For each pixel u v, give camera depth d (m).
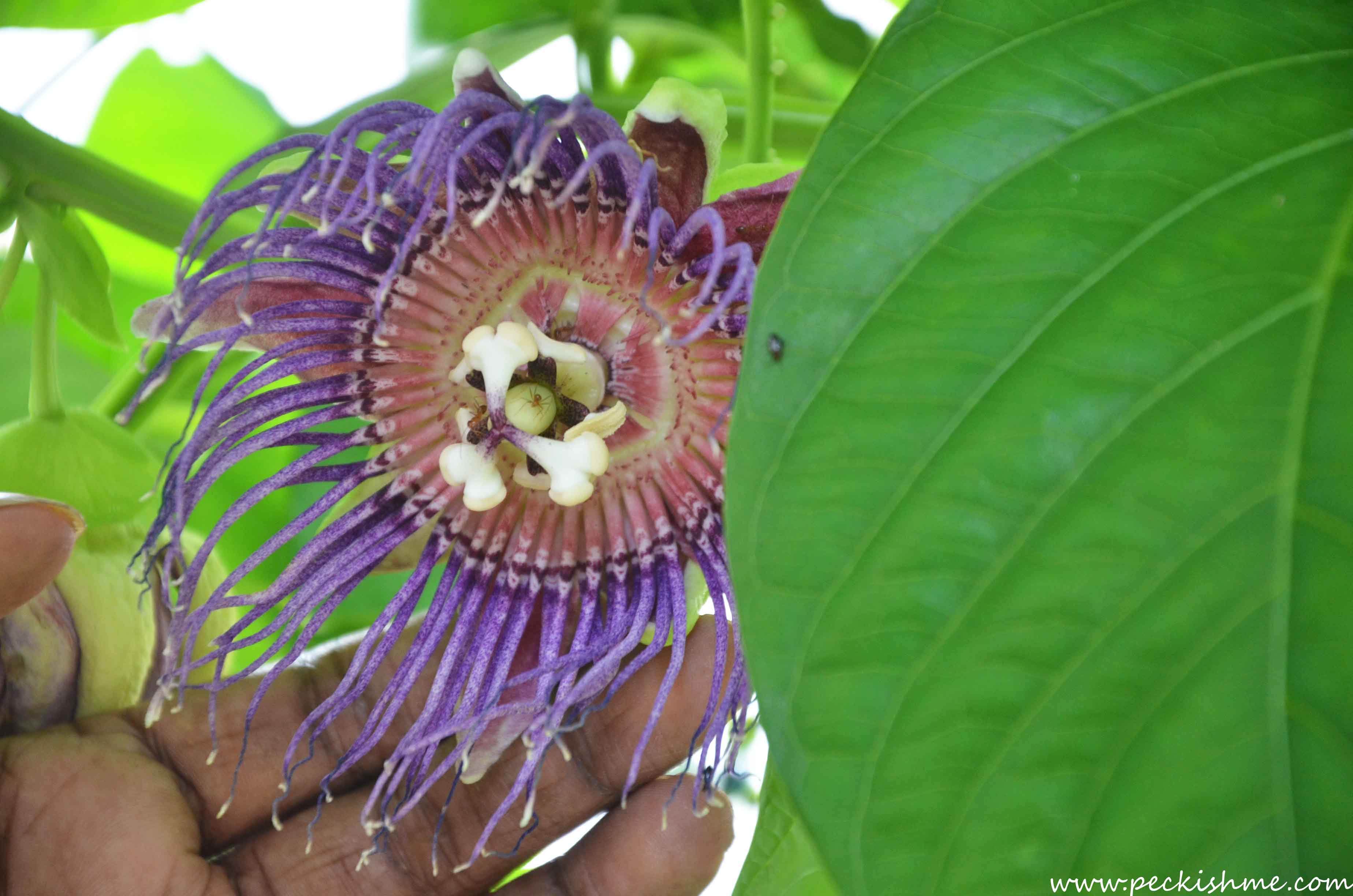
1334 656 0.35
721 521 0.47
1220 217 0.38
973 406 0.38
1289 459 0.36
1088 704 0.37
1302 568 0.36
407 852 0.48
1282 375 0.37
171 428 0.54
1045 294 0.38
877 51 0.39
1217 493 0.37
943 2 0.39
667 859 0.48
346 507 0.47
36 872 0.47
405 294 0.47
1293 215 0.38
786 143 0.52
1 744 0.48
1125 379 0.37
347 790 0.49
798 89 0.58
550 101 0.43
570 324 0.47
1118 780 0.36
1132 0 0.39
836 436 0.38
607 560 0.48
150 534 0.45
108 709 0.48
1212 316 0.37
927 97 0.38
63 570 0.47
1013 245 0.38
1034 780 0.37
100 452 0.47
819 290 0.38
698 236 0.45
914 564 0.37
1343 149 0.38
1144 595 0.37
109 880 0.47
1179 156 0.38
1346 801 0.34
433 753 0.46
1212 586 0.36
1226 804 0.35
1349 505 0.36
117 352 0.55
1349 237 0.37
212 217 0.44
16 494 0.45
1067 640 0.37
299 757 0.49
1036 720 0.37
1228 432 0.37
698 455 0.48
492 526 0.48
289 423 0.46
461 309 0.47
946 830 0.37
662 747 0.48
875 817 0.37
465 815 0.48
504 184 0.44
